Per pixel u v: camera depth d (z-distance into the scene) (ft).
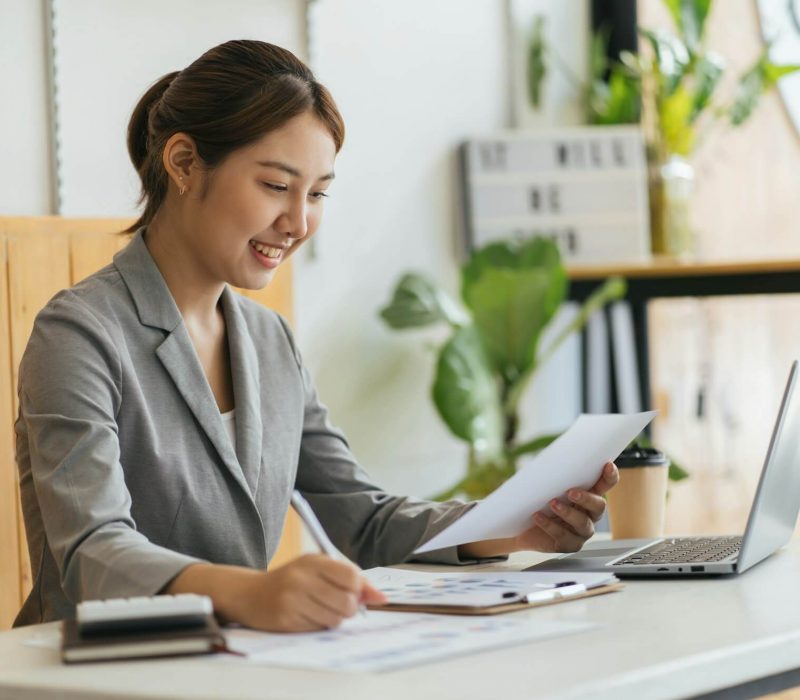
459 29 13.19
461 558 5.46
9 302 8.39
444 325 13.19
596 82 13.79
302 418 5.84
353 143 12.34
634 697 3.12
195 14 10.58
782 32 13.60
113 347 5.00
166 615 3.50
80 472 4.47
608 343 13.87
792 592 4.35
